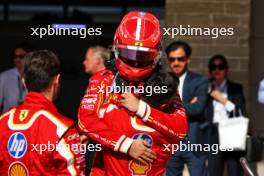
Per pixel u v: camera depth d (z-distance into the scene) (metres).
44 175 14.44
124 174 15.45
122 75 15.38
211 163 28.02
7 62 34.72
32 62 14.76
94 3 34.94
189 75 25.86
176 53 25.62
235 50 33.09
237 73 33.25
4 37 34.75
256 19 33.34
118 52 15.25
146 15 15.42
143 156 15.30
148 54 15.12
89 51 24.31
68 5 35.25
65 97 33.25
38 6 35.09
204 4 32.94
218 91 28.67
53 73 14.79
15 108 14.90
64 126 14.45
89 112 15.39
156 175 15.62
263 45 33.34
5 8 35.03
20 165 14.59
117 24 34.69
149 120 15.23
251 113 33.38
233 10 33.06
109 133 15.30
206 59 32.78
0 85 28.77
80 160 14.55
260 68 33.44
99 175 16.05
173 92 15.46
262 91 29.27
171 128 15.41
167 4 32.94
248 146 26.19
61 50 33.69
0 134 14.74
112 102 15.38
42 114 14.60
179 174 25.69
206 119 27.38
